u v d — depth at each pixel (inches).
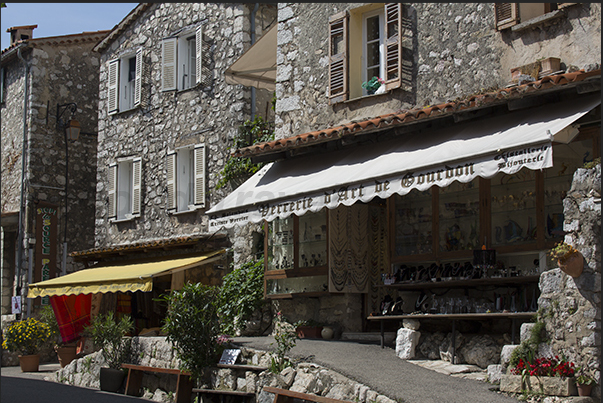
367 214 496.4
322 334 471.8
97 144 856.9
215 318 438.3
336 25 510.0
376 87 489.1
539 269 369.7
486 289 407.2
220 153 648.4
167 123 712.4
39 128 839.1
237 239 596.1
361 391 315.6
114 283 572.1
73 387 512.4
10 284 863.1
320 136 448.5
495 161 332.5
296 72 539.5
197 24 690.2
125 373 492.4
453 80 439.5
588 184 307.6
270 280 526.9
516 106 367.9
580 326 299.6
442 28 449.1
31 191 821.2
